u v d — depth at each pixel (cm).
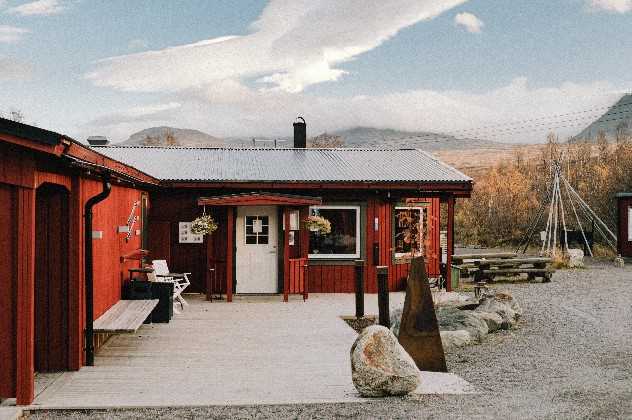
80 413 571
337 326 1015
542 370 768
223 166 1527
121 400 607
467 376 736
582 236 2647
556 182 2416
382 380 621
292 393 637
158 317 1038
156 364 757
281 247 1416
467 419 552
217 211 1419
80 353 727
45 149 542
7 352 588
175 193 1418
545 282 1752
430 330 764
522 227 3206
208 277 1311
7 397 587
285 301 1292
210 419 555
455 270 1608
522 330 1059
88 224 741
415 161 1650
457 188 1412
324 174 1456
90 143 1794
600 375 738
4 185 590
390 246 1463
